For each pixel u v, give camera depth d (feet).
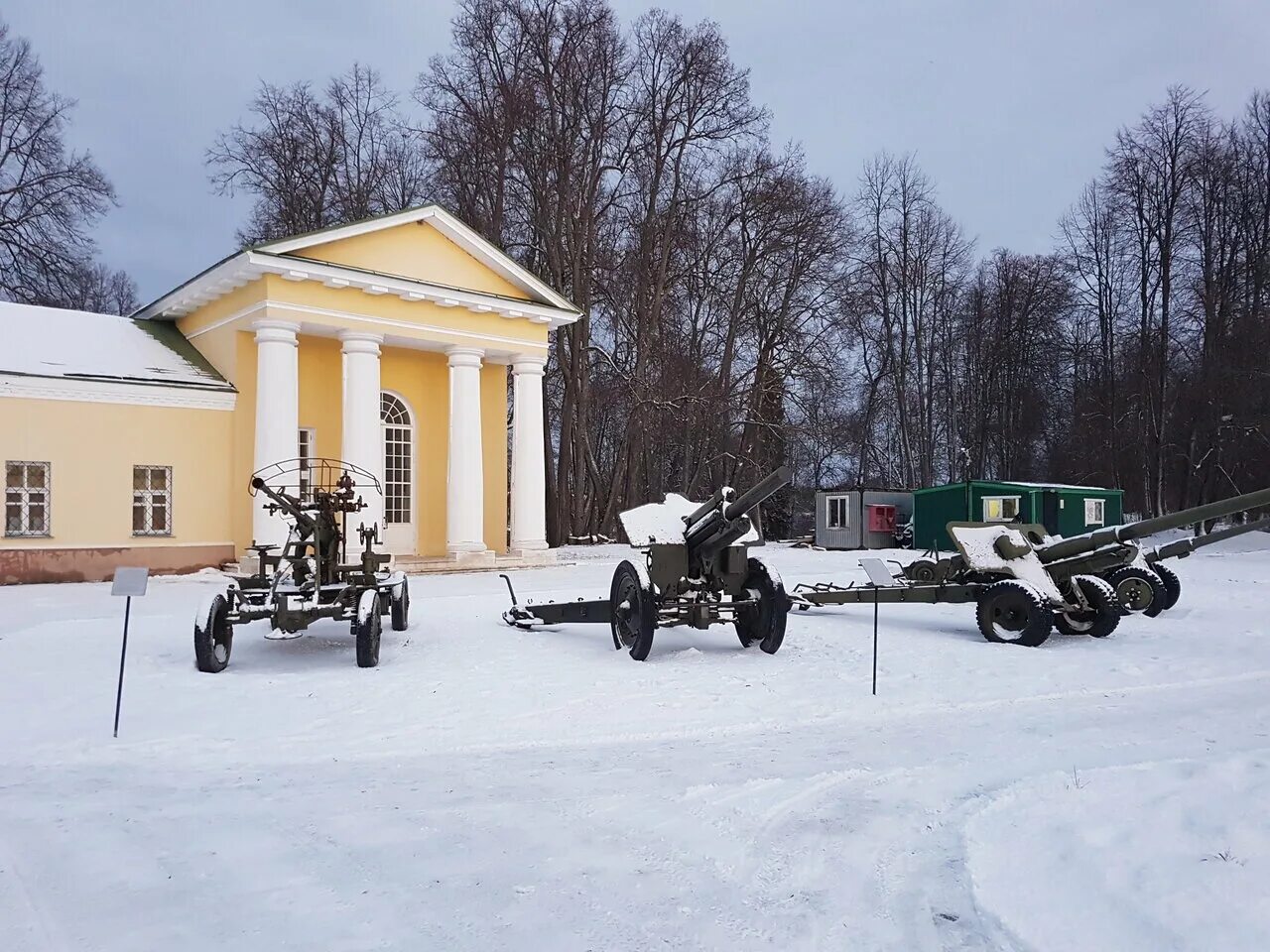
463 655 38.19
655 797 19.77
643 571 37.52
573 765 22.80
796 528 184.14
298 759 23.59
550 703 29.63
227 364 78.59
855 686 32.45
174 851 16.75
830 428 140.56
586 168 117.60
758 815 18.47
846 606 56.49
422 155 124.26
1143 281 135.44
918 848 16.61
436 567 80.07
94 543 71.41
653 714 28.35
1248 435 119.34
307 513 40.52
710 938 13.29
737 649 40.37
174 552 74.49
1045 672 35.09
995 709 29.37
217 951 12.95
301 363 81.25
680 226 126.21
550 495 125.80
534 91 111.14
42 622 46.34
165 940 13.29
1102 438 140.05
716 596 38.78
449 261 83.66
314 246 75.61
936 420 182.70
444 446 90.43
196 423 76.07
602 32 113.50
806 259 133.69
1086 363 155.74
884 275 164.35
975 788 20.08
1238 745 24.03
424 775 21.89
